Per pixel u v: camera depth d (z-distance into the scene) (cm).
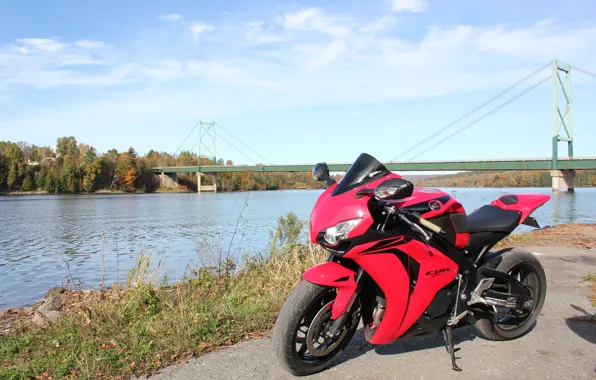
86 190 11731
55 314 602
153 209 4975
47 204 6506
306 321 329
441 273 332
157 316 476
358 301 332
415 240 318
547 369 331
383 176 313
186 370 344
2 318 683
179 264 1249
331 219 301
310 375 330
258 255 746
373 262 303
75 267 1473
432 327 338
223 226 2636
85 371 343
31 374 353
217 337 402
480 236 362
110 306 510
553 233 1128
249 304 490
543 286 402
